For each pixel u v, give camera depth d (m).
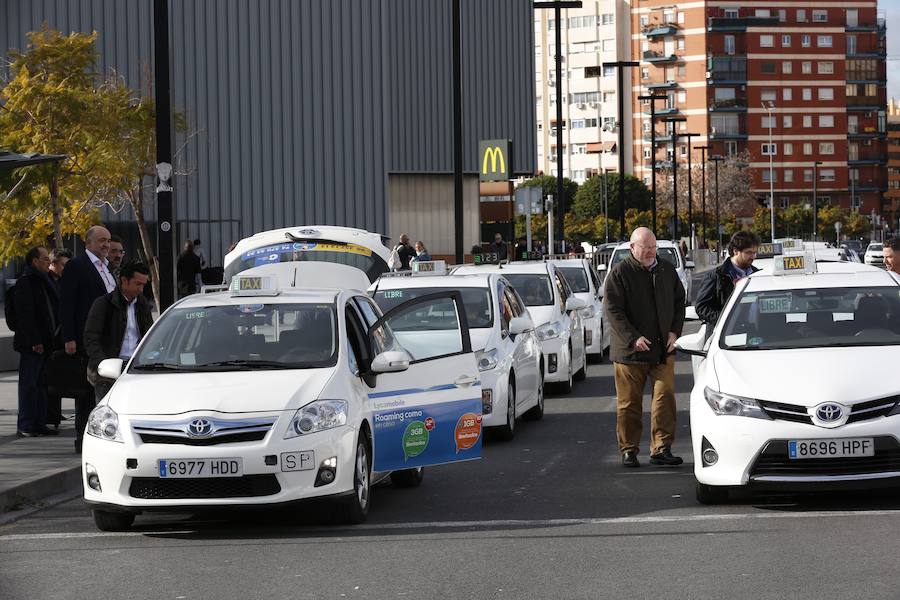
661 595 12.73
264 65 95.38
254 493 16.44
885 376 17.27
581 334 38.78
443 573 14.02
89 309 24.36
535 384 28.95
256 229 95.50
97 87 73.06
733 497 18.61
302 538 16.38
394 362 17.83
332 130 97.50
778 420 17.05
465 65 105.38
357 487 17.14
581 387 37.06
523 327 27.48
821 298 20.00
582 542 15.57
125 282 22.98
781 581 13.13
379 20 98.12
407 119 100.00
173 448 16.39
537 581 13.52
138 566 14.91
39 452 24.09
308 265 33.44
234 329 18.72
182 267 63.53
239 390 16.95
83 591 13.66
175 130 78.12
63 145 58.75
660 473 21.27
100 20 91.38
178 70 93.12
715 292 23.95
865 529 15.76
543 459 23.39
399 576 13.93
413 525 17.14
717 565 14.02
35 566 15.05
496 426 25.64
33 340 26.62
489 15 107.00
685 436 25.98
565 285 39.81
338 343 18.31
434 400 18.72
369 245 45.44
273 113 95.81
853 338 19.05
